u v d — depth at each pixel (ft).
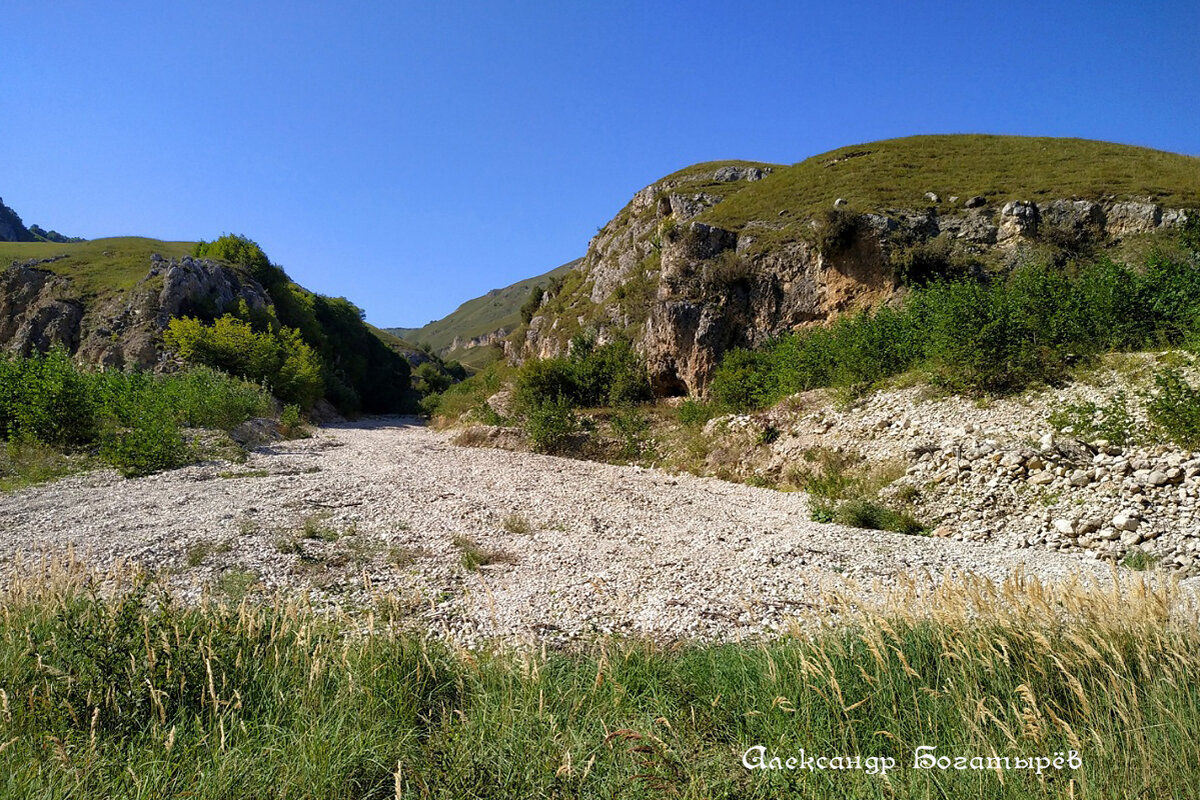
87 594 16.07
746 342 73.26
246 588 20.26
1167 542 25.13
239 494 35.73
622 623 18.62
